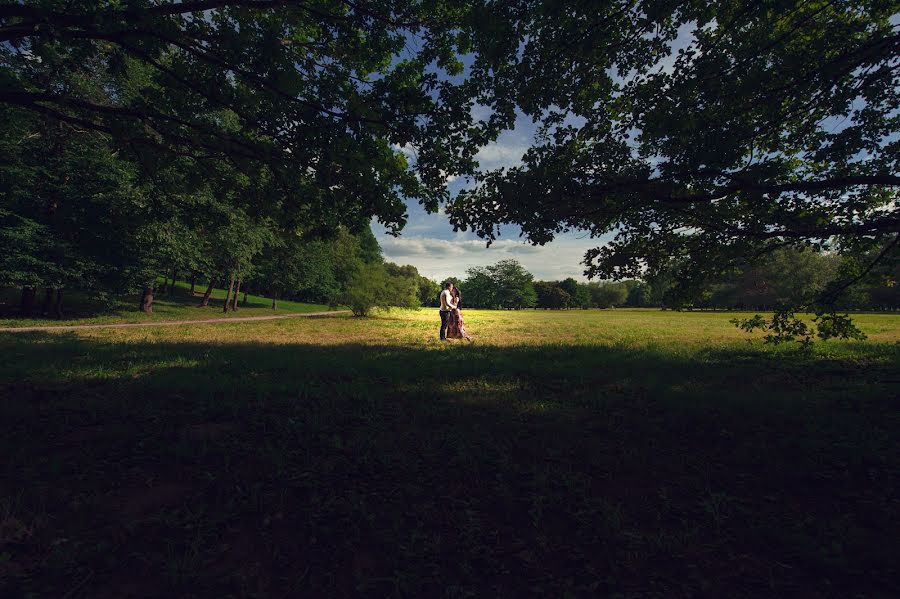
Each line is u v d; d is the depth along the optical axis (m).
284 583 2.21
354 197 7.36
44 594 2.02
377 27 6.98
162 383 6.22
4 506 2.82
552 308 112.00
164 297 39.72
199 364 7.96
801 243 7.60
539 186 6.79
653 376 7.37
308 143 6.66
